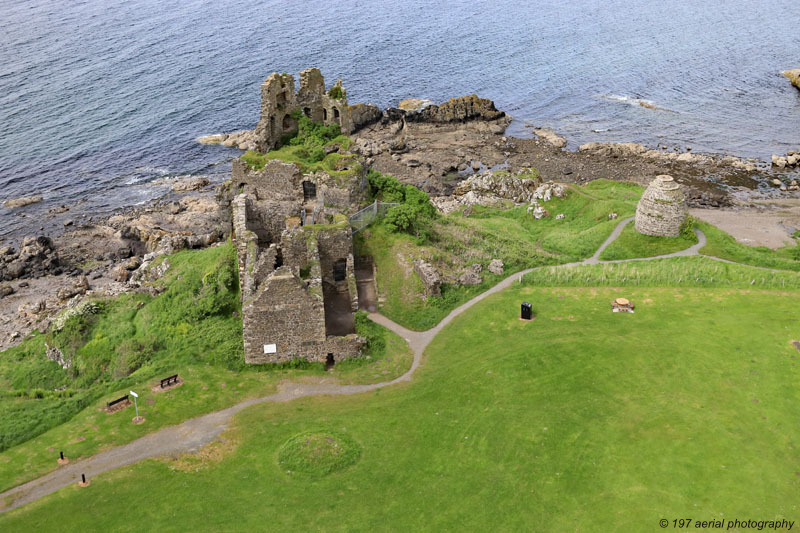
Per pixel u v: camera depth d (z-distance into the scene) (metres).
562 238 98.06
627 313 73.25
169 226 124.75
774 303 73.50
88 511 49.22
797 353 62.47
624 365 62.72
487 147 162.88
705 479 48.69
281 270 64.56
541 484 49.69
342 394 62.78
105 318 80.62
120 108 189.38
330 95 114.12
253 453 55.06
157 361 68.88
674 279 80.00
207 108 190.12
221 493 50.75
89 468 53.75
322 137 108.75
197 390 63.44
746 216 114.06
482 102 181.50
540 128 176.38
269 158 98.19
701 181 139.38
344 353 67.44
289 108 109.69
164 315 77.31
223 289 78.62
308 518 48.03
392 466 52.97
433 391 62.25
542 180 134.88
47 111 187.00
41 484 52.06
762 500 46.53
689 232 91.25
